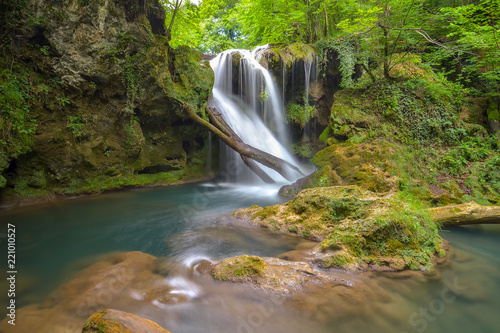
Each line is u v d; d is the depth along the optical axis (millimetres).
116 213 6355
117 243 4586
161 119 9500
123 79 8078
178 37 13734
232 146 9391
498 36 7430
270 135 12055
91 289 2949
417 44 9906
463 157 7652
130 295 2857
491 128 8664
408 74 9500
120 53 7891
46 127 7004
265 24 15203
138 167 9250
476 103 9305
